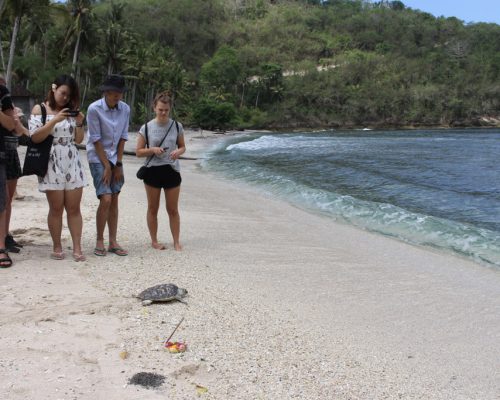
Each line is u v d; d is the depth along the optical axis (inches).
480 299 232.5
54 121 208.4
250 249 293.7
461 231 378.3
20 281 197.6
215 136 2380.7
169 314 180.7
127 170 731.4
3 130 207.2
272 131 3380.9
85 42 1823.3
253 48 4778.5
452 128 3981.3
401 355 169.6
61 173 218.4
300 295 220.5
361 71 4399.6
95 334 159.2
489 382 155.3
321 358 160.6
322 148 1406.3
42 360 141.2
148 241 280.2
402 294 234.1
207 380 139.9
